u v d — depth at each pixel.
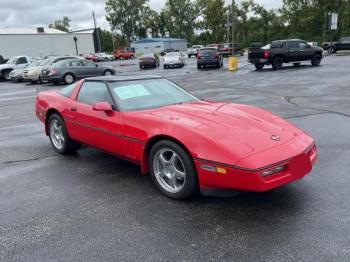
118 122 4.47
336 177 4.45
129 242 3.20
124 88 4.91
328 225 3.33
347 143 5.89
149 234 3.32
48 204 4.04
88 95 5.25
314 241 3.08
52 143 6.10
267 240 3.14
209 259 2.91
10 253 3.10
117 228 3.45
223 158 3.45
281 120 4.35
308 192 4.05
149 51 85.12
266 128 3.92
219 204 3.87
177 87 5.34
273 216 3.55
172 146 3.85
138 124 4.23
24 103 13.32
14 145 6.71
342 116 8.09
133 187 4.45
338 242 3.05
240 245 3.08
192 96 5.20
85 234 3.37
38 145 6.64
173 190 4.02
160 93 5.02
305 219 3.46
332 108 9.12
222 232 3.30
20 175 5.02
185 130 3.77
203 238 3.21
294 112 8.80
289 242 3.09
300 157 3.61
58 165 5.40
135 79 5.18
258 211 3.67
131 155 4.39
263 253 2.95
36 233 3.42
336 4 73.19
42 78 21.50
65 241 3.26
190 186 3.80
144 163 4.26
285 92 12.62
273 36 83.00
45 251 3.11
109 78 5.16
